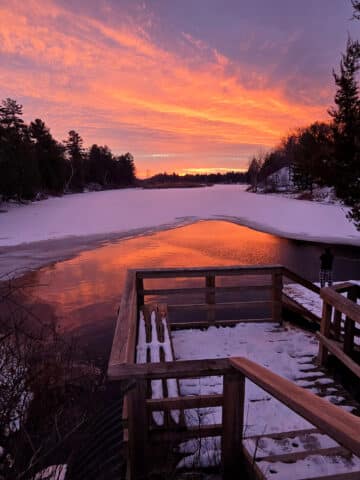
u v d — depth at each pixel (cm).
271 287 406
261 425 228
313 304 510
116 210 3033
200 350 346
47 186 5500
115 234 1752
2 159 3241
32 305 688
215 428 184
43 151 5422
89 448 236
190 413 235
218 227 2034
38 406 213
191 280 877
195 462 185
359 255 1226
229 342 362
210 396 178
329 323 308
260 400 258
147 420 171
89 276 933
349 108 510
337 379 292
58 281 882
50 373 240
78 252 1284
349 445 81
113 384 351
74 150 7138
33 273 968
